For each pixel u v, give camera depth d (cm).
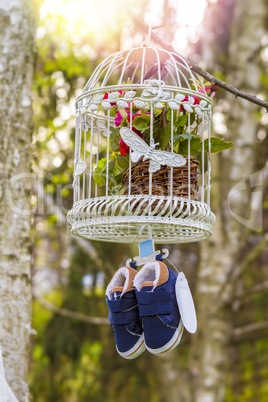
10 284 286
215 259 630
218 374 627
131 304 196
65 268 785
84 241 663
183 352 777
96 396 737
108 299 200
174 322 187
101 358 748
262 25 652
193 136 194
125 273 200
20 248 291
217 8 680
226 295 629
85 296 756
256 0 654
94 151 468
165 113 197
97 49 605
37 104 594
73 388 741
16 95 296
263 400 838
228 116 634
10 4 298
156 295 186
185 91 188
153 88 183
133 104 195
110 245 702
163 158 182
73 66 588
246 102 627
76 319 749
